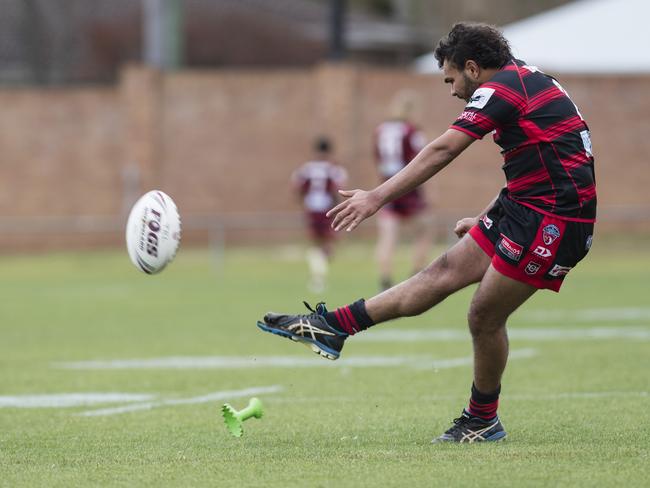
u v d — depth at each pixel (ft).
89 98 372.38
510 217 70.33
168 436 82.84
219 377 119.96
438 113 358.84
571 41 378.94
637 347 140.77
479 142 356.59
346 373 121.70
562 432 80.12
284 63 551.18
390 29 607.78
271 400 102.22
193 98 367.45
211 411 96.02
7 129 375.66
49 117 374.43
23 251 372.99
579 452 70.74
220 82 366.43
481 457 69.46
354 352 141.90
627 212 339.98
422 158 70.08
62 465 70.79
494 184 356.79
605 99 358.02
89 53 538.06
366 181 360.48
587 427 82.23
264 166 366.43
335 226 70.69
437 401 99.71
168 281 276.82
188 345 152.35
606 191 358.84
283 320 74.08
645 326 167.32
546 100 69.82
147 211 76.54
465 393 105.09
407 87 358.84
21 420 92.02
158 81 367.45
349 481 62.95
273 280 272.92
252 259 334.65
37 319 191.11
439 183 357.20
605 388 105.40
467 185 357.20
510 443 75.51
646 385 106.93
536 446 73.82
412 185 70.28
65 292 249.96
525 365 125.08
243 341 156.66
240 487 62.13
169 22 395.55
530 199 69.82
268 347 149.18
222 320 185.88
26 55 533.55
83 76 532.73
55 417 93.50
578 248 70.23
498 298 71.05
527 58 378.53
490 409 76.43
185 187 368.48
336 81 357.41
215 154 367.45
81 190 374.43
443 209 357.41
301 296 227.20
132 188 367.86
